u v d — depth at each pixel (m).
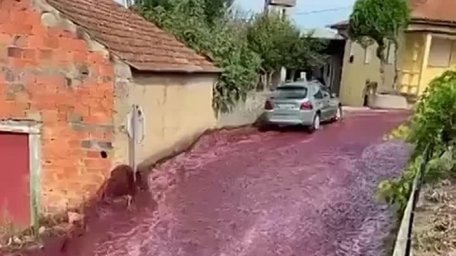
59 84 12.63
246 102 22.17
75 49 12.51
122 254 10.35
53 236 11.76
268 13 26.66
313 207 12.24
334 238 10.41
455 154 7.93
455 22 29.39
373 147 17.84
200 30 21.28
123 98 12.62
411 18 29.41
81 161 12.81
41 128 12.76
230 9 25.45
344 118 24.55
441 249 6.18
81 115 12.70
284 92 21.25
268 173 14.97
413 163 8.28
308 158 16.62
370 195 12.63
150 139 14.82
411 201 6.89
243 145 18.67
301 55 25.98
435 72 30.08
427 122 7.97
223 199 13.00
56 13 12.41
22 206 12.86
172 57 16.97
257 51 24.03
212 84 19.69
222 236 10.95
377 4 28.61
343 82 33.75
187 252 10.30
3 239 11.87
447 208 7.15
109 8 17.83
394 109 28.31
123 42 14.49
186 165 15.78
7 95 12.70
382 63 29.83
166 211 12.26
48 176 12.88
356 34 29.39
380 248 9.37
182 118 17.23
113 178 12.73
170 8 22.44
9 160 12.84
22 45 12.54
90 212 12.41
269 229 11.17
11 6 12.41
